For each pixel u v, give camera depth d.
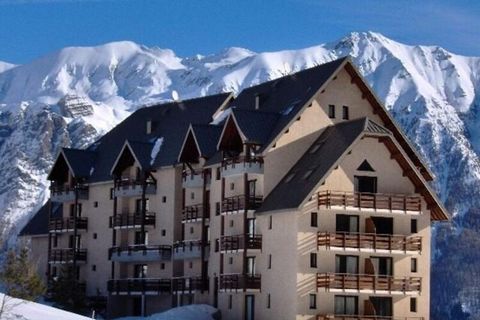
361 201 105.62
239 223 112.81
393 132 114.19
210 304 117.62
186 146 123.25
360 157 107.44
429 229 109.44
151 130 138.88
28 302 79.44
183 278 122.56
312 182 104.50
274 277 106.88
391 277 106.19
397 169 109.00
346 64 114.25
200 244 120.12
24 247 89.12
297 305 103.00
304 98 113.62
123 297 131.88
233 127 113.62
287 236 105.25
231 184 115.69
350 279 104.44
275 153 110.50
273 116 114.19
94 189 142.50
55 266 146.75
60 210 152.25
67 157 144.25
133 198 134.38
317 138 112.50
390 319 106.50
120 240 134.88
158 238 129.88
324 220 105.12
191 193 125.12
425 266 108.75
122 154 133.38
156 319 111.69
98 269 139.88
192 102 137.88
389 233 108.19
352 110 114.69
